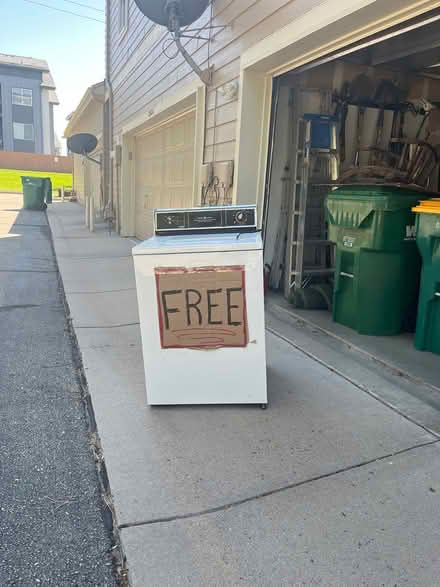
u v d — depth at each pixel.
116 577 1.88
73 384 3.54
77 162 26.30
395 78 5.51
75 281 6.78
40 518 2.17
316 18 3.72
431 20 3.39
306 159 5.09
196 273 2.85
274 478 2.38
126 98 10.98
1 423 2.97
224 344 2.95
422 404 3.09
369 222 4.07
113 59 12.45
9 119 41.03
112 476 2.40
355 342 4.13
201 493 2.28
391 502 2.21
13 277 7.07
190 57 5.93
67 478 2.45
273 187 5.46
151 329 2.95
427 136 5.69
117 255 8.95
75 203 23.97
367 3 3.22
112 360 3.86
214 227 3.26
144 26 8.98
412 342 4.16
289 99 5.25
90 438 2.81
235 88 5.10
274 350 4.02
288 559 1.90
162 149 8.94
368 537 2.01
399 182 5.12
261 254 2.80
